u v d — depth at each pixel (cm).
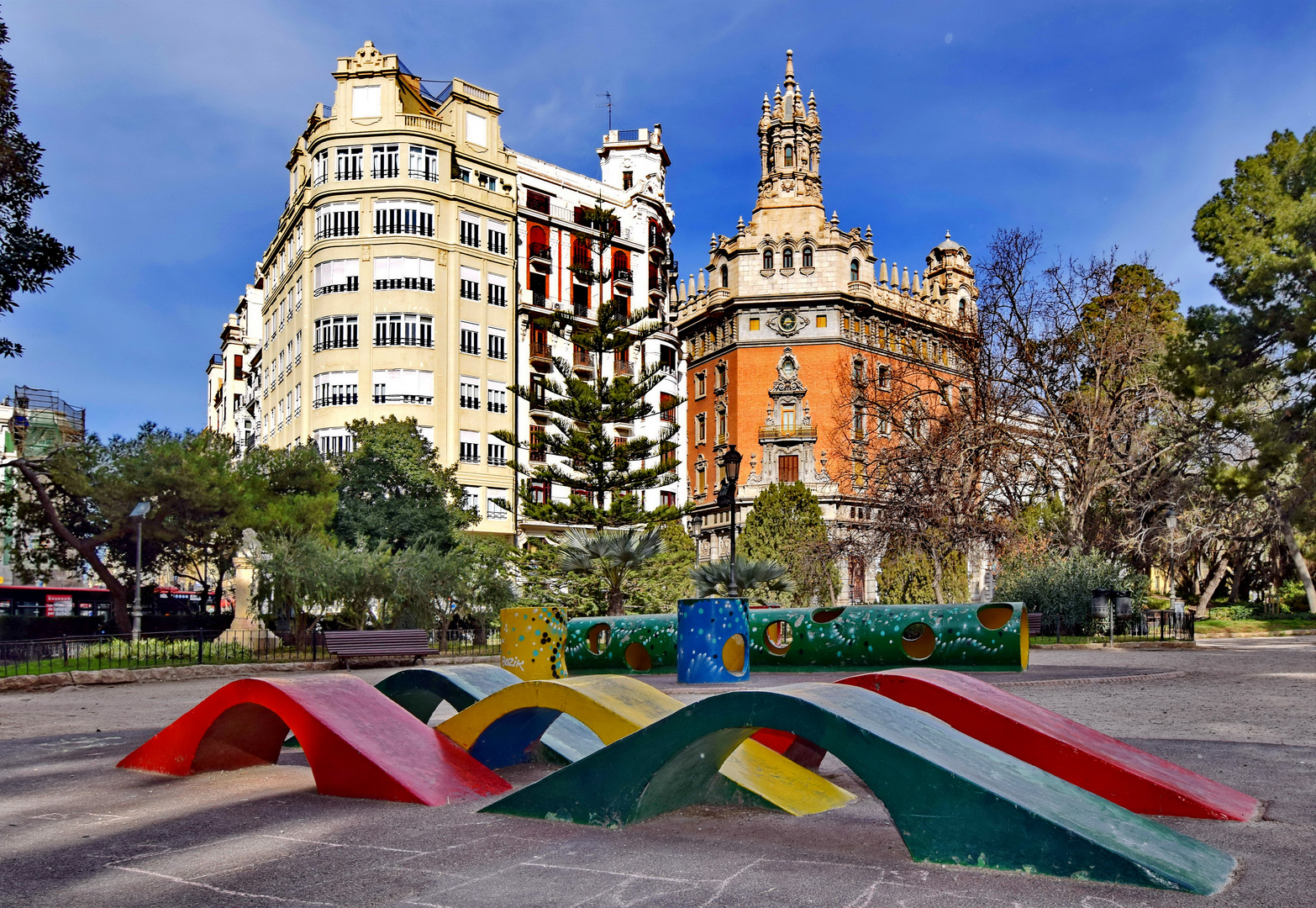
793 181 6144
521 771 675
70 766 762
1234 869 403
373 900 371
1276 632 3678
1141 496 3606
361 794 574
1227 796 546
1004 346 3403
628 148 5972
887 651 1606
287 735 725
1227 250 3544
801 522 4734
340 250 4588
